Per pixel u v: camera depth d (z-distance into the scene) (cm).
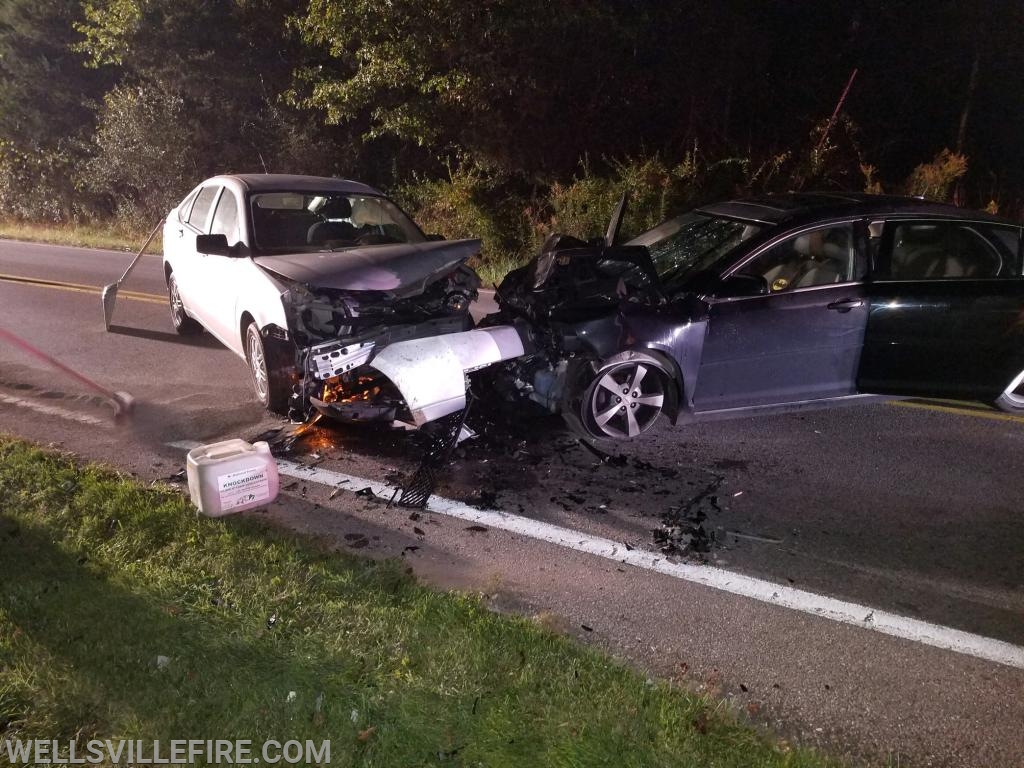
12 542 380
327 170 1850
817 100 1443
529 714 278
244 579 355
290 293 516
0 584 341
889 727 293
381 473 500
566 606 363
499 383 554
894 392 578
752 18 1411
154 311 966
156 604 332
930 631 352
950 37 1357
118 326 882
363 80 1442
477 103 1379
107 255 1548
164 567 362
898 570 403
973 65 1326
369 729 270
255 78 1936
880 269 562
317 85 1600
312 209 667
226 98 1986
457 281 579
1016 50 1309
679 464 526
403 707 279
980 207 1193
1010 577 399
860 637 346
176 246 772
